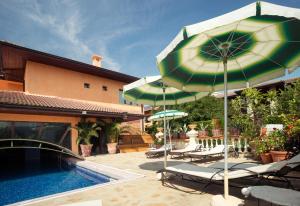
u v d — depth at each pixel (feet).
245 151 39.24
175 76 20.51
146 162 38.06
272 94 40.93
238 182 20.53
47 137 48.42
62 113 45.37
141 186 21.66
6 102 37.22
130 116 59.16
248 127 40.11
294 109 33.35
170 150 43.78
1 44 49.26
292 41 16.39
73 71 65.92
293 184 18.63
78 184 31.76
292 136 26.32
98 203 15.06
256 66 19.93
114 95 75.66
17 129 44.45
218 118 59.47
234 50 17.13
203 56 18.57
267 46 17.24
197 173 19.30
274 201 11.23
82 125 52.31
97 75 71.61
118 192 20.02
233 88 22.56
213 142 44.37
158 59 15.17
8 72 69.62
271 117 37.78
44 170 44.60
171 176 24.30
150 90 29.04
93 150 58.08
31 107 40.16
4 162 55.42
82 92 67.05
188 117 65.10
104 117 58.54
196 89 22.50
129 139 65.05
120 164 36.91
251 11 11.46
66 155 51.11
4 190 29.14
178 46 16.39
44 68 60.23
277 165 17.30
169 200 17.49
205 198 17.57
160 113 44.75
